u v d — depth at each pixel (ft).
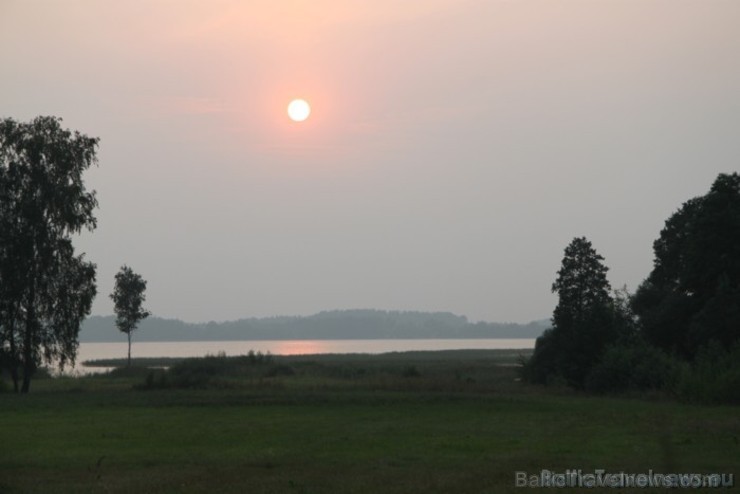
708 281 227.81
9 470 82.23
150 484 73.51
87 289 235.61
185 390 204.03
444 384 208.64
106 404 161.68
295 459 87.97
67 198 231.50
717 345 183.83
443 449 95.66
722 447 96.48
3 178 228.22
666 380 191.52
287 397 174.70
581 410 149.18
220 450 96.07
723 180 228.84
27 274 226.38
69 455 92.22
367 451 94.22
